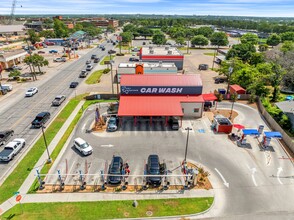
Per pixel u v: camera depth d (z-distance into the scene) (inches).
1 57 3134.8
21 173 1163.3
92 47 5349.4
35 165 1223.5
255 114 1892.2
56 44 5748.0
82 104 2039.9
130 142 1454.2
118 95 2140.7
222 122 1589.6
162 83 1798.7
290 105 1737.2
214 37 5836.6
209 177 1152.8
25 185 1083.3
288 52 2792.8
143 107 1670.8
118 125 1668.3
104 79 2792.8
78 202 990.4
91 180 1122.7
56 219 905.5
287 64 2546.8
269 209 968.9
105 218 914.1
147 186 1086.4
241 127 1534.2
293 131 1621.6
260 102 2012.8
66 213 933.2
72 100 2124.8
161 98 1771.7
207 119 1779.0
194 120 1759.4
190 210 957.2
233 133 1519.4
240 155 1338.6
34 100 2123.5
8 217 911.0
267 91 2181.3
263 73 2481.5
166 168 1213.1
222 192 1057.5
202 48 5610.2
